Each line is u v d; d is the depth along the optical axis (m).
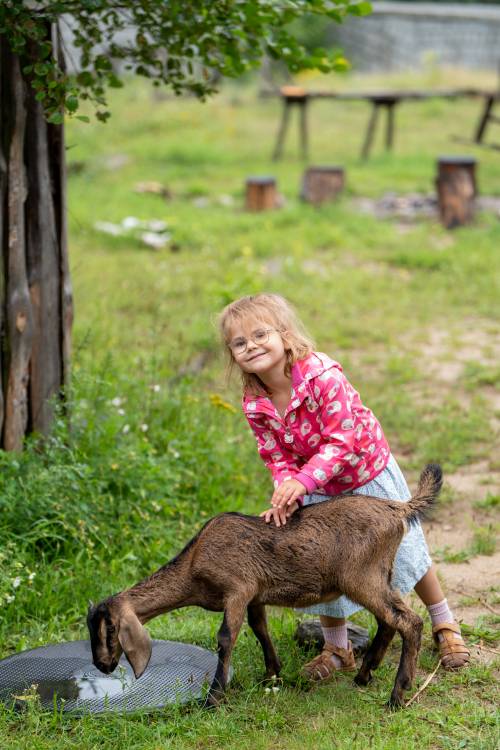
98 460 5.63
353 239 13.96
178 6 5.23
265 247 13.18
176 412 6.77
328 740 3.55
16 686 3.97
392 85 28.50
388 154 20.41
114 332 9.32
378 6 29.70
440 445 7.00
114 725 3.69
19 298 5.35
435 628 4.25
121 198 16.08
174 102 25.50
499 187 17.31
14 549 4.87
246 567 3.76
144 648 3.63
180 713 3.81
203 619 4.71
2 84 5.16
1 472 5.21
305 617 4.71
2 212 5.26
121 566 5.04
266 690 3.93
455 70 30.59
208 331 9.38
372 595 3.73
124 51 5.62
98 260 12.42
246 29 5.45
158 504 5.61
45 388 5.59
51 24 5.14
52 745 3.56
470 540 5.61
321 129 24.09
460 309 10.80
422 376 8.55
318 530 3.77
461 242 13.57
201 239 13.52
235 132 23.38
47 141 5.46
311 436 3.97
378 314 10.70
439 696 3.94
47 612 4.66
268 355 3.88
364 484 4.10
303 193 16.20
